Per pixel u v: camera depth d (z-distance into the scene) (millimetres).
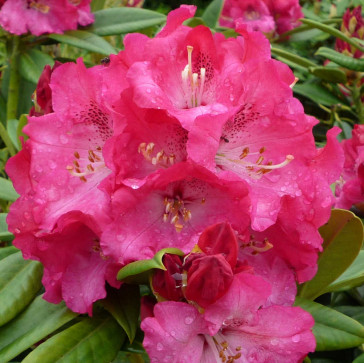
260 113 289
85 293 291
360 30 584
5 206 539
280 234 293
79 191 296
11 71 586
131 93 267
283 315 277
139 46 284
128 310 306
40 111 350
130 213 274
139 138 277
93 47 557
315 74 583
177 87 292
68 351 289
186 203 281
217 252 264
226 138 295
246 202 267
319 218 290
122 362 490
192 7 290
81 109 302
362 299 447
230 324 277
